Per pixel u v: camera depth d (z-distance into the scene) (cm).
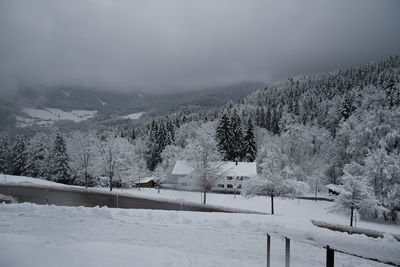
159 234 1156
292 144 6350
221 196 4069
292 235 588
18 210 1557
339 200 2862
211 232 1214
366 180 3162
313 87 13762
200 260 793
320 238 530
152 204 3109
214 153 4062
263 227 1330
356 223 2953
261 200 3784
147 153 8038
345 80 12662
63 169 5541
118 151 4850
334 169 5288
